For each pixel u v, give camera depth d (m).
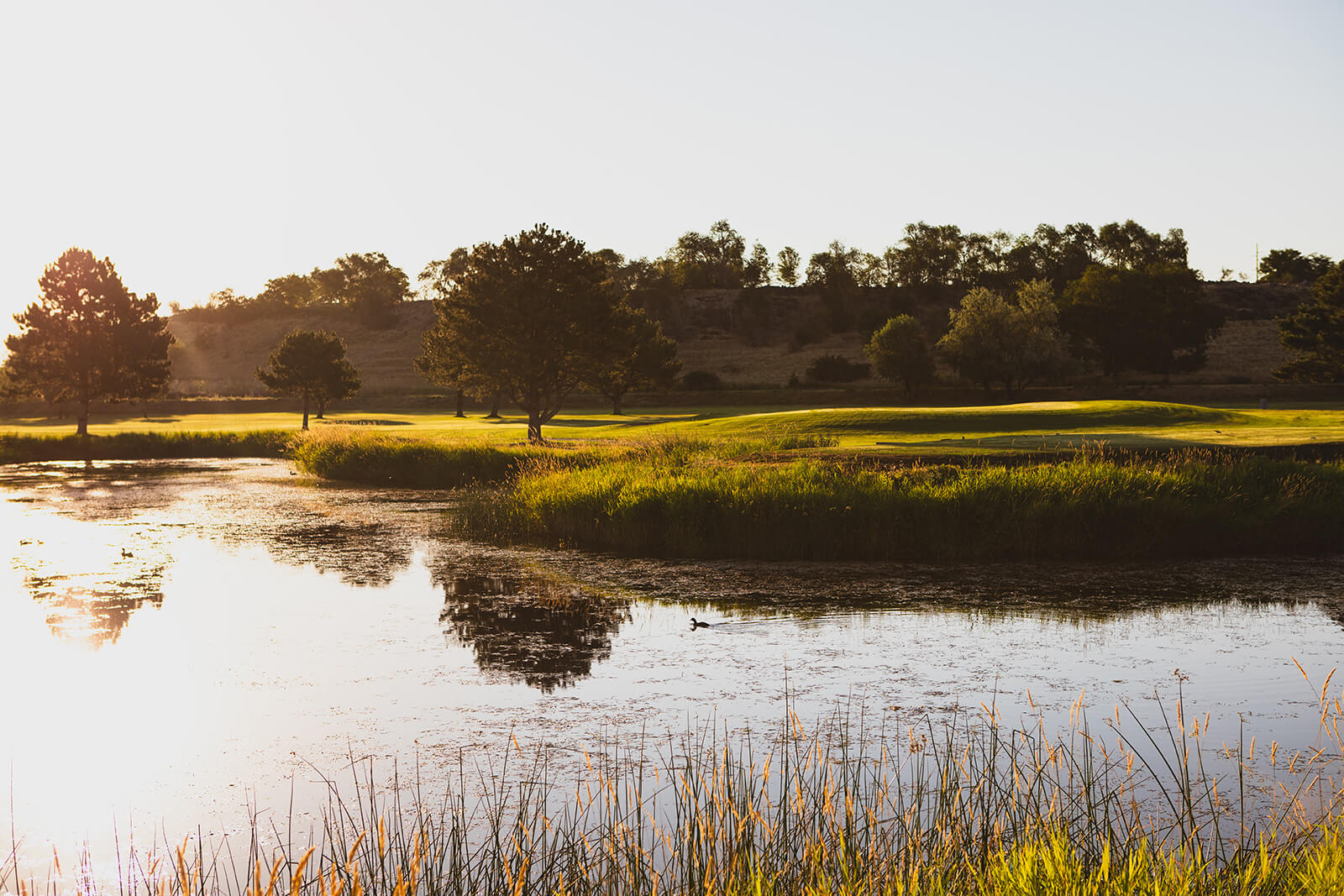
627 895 5.60
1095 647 12.54
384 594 16.33
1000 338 92.69
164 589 16.81
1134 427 39.09
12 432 67.50
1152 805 7.29
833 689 10.76
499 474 35.12
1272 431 34.53
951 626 13.74
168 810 7.80
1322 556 18.91
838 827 5.98
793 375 116.31
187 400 109.62
